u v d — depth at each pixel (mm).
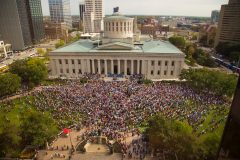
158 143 54250
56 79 118062
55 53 125688
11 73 101875
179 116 73188
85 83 109875
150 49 128125
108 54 124250
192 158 46125
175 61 123250
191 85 105125
